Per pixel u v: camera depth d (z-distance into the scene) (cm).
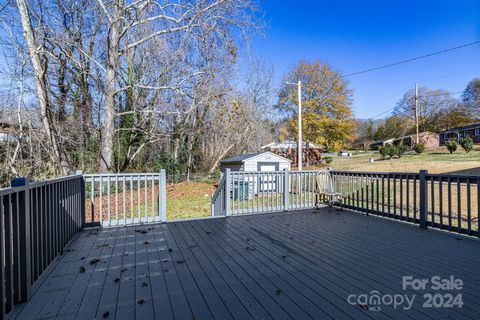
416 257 309
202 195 1204
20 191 212
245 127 2098
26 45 989
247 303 208
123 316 191
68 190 368
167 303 209
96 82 1163
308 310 197
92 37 1173
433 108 3881
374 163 2205
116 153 1312
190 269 276
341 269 274
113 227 459
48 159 1045
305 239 384
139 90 1318
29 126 965
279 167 1331
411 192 991
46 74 1026
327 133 2575
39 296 221
